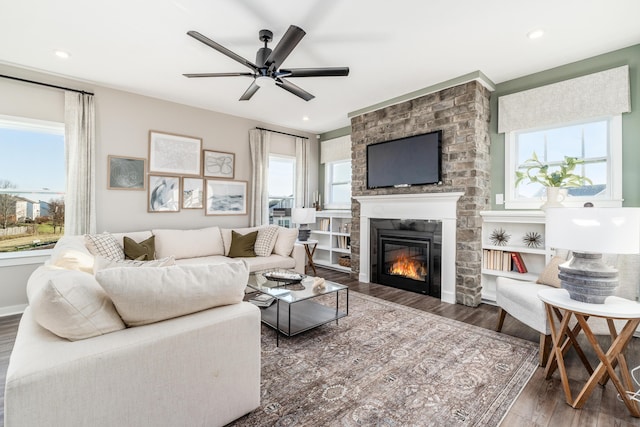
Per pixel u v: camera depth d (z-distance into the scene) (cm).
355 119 466
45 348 107
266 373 195
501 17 231
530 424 150
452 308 326
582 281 173
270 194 551
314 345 235
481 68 318
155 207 407
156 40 267
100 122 365
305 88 374
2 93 309
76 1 214
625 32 250
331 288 270
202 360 133
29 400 94
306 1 214
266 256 414
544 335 204
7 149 323
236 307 151
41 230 341
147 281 126
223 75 259
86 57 297
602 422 152
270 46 276
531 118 322
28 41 268
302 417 153
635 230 150
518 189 342
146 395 117
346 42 268
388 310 317
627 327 160
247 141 504
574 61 300
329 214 542
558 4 216
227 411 142
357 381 186
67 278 118
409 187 394
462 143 339
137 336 119
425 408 161
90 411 105
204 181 453
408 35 257
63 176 353
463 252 338
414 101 386
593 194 294
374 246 434
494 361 211
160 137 410
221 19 236
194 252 390
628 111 268
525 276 316
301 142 574
